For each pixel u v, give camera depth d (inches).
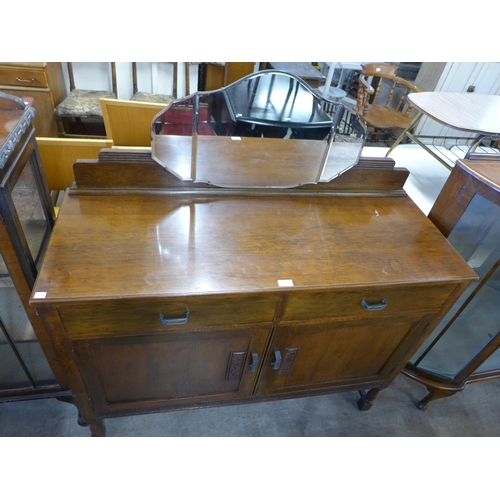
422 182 69.2
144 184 39.2
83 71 97.2
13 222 29.0
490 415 58.9
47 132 92.1
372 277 34.4
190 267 32.3
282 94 36.3
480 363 48.6
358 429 54.7
